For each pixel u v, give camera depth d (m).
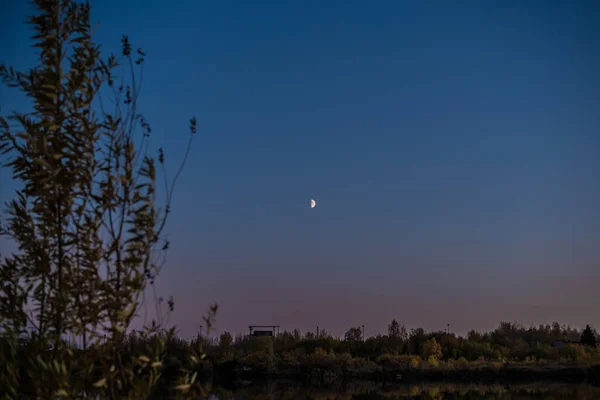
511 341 70.69
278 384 46.41
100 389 6.36
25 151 6.65
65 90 6.67
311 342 64.75
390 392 41.06
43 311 6.61
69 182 6.46
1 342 6.48
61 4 6.82
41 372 6.08
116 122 6.75
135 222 6.48
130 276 6.46
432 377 51.66
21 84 6.75
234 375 50.34
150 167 6.66
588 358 56.44
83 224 6.59
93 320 6.29
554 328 78.06
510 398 37.03
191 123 6.78
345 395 39.00
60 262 6.48
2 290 6.62
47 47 6.69
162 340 6.33
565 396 38.16
